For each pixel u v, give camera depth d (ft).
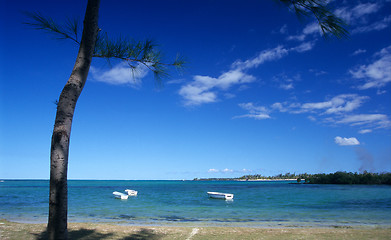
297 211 76.74
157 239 31.81
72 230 35.83
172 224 50.26
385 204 97.96
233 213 71.72
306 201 114.52
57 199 13.03
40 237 30.96
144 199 130.82
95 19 15.15
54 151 13.32
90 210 78.59
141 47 18.35
